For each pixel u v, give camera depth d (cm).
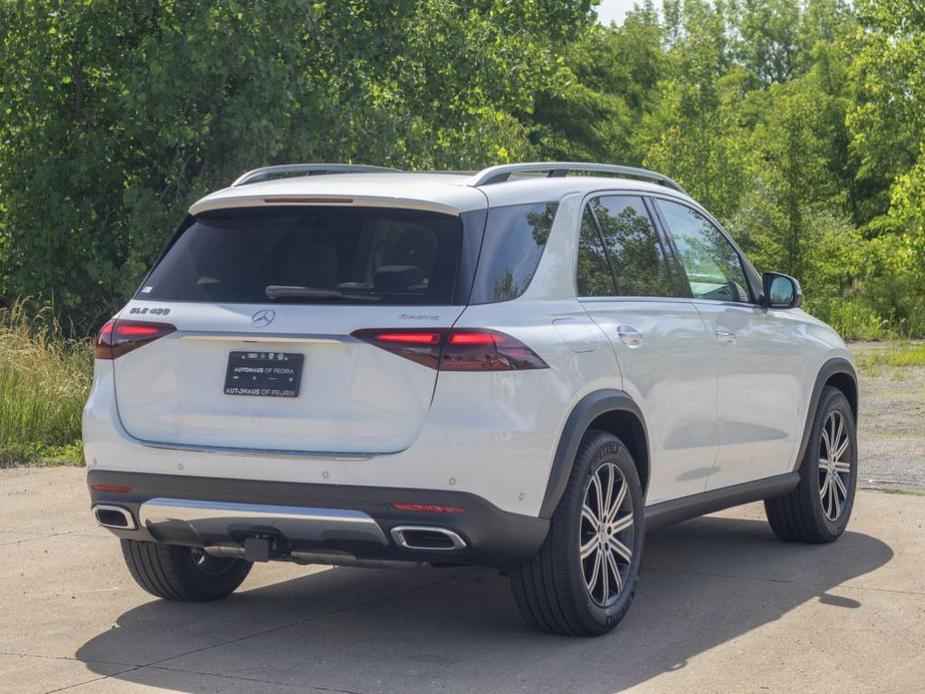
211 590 604
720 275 671
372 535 487
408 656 510
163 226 1454
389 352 486
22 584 641
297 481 491
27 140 1520
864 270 4125
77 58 1520
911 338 3475
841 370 760
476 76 1764
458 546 483
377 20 1653
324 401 493
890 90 3950
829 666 494
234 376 508
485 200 522
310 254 518
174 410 517
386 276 502
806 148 4050
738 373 650
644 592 623
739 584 639
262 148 1440
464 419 478
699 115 4141
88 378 1180
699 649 518
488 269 505
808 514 728
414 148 1627
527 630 551
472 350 481
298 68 1570
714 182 4116
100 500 532
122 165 1547
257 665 497
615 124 5006
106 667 496
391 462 480
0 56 1495
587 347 528
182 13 1480
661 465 587
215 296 522
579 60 5391
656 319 589
